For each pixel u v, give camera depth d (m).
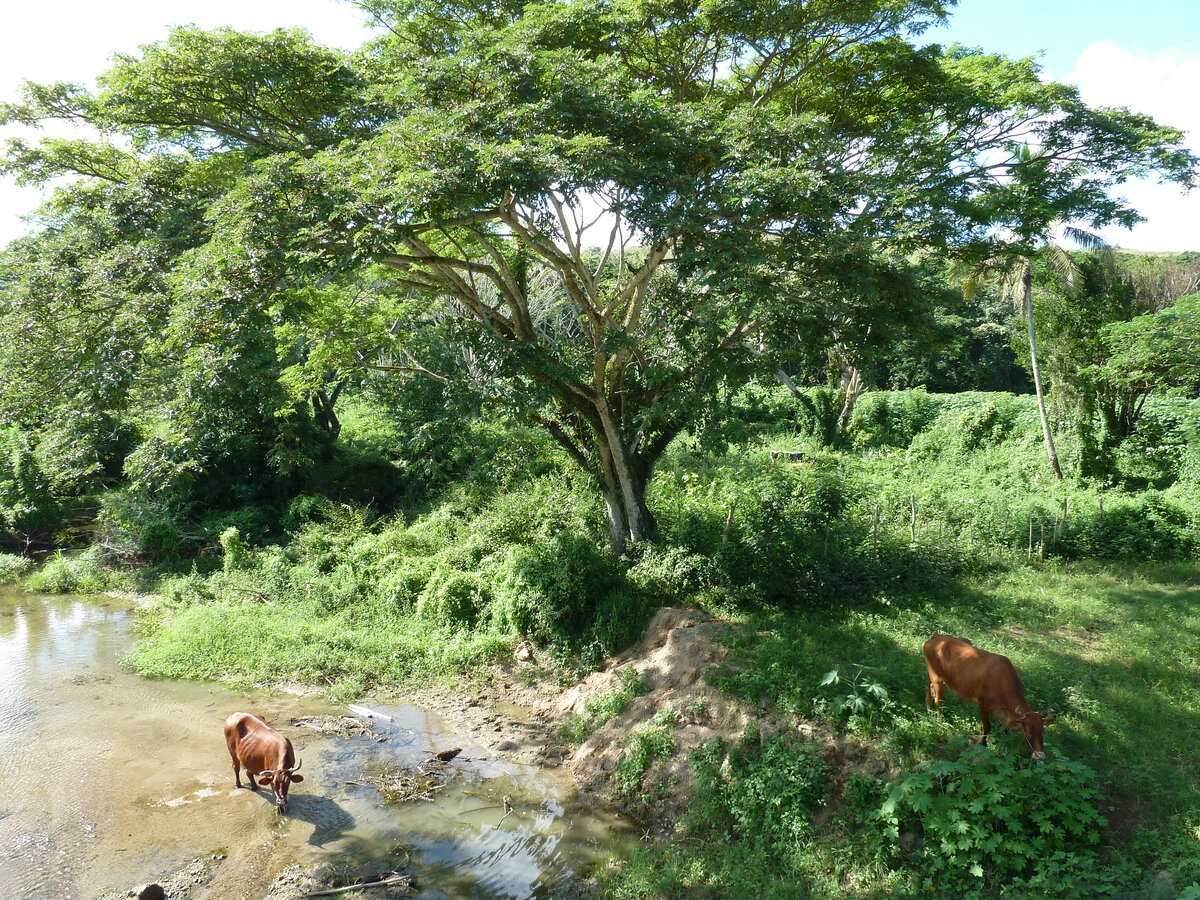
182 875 7.86
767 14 12.77
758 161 11.46
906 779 7.39
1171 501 17.31
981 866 6.86
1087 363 23.11
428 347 19.66
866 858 7.31
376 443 28.42
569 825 8.95
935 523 15.86
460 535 18.08
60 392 13.66
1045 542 15.59
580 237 13.70
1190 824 6.71
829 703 8.95
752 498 14.09
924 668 9.59
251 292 10.83
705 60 14.34
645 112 11.23
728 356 13.21
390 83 12.47
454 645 13.77
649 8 12.84
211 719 11.62
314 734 11.13
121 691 12.73
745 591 12.55
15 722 11.48
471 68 11.55
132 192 13.91
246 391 16.44
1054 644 10.52
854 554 13.46
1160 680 9.17
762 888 7.38
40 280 13.66
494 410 14.01
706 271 11.41
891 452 27.48
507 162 10.05
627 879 7.79
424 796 9.49
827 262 11.62
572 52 11.90
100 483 23.45
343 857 8.24
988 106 13.12
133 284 13.02
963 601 12.61
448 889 7.79
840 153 12.95
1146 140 12.16
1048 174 12.91
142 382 14.50
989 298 43.03
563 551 13.72
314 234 10.47
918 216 11.87
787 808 8.06
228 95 13.18
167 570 20.61
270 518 23.77
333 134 13.00
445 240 15.73
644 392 15.35
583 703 11.42
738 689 9.71
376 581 16.94
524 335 14.50
